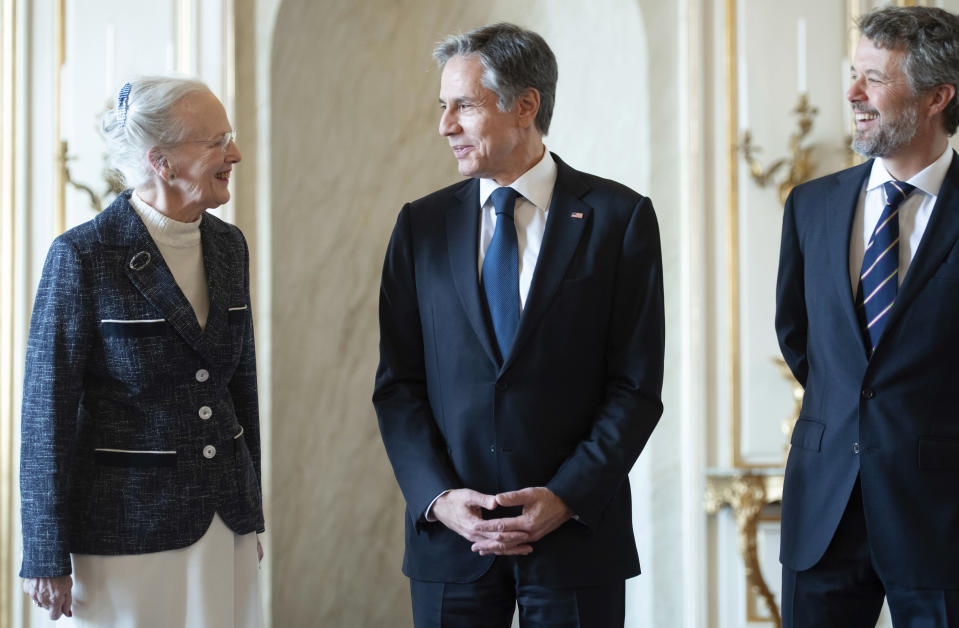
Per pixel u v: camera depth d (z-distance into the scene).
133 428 2.16
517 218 2.30
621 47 3.90
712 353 3.70
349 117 4.02
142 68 3.63
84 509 2.13
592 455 2.15
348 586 3.99
